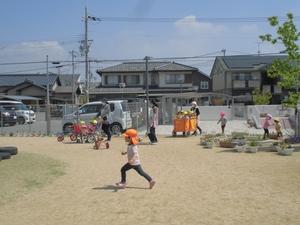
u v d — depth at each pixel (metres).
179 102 48.97
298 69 17.89
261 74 55.34
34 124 34.78
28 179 10.82
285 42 17.69
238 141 17.39
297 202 8.30
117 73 59.56
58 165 13.08
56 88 62.28
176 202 8.38
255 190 9.37
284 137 20.16
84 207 8.12
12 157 14.79
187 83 59.12
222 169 12.16
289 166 12.47
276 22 17.70
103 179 10.85
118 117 23.56
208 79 61.16
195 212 7.63
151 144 19.00
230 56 59.69
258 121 29.50
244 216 7.35
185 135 23.42
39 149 17.61
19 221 7.28
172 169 12.27
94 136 20.16
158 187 9.81
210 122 36.25
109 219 7.29
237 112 40.31
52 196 9.05
